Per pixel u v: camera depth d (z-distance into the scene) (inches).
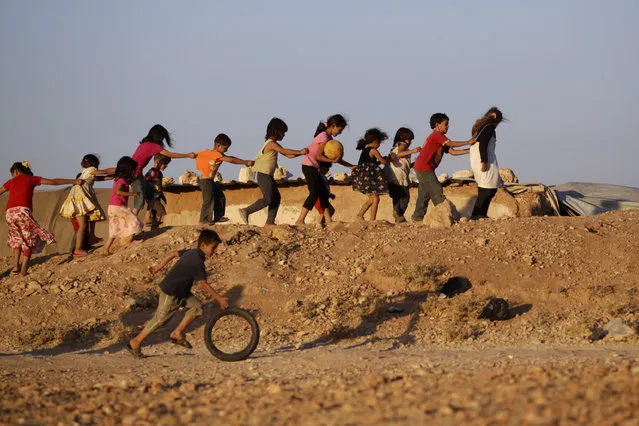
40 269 795.4
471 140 798.5
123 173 792.3
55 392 414.9
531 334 586.9
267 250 748.6
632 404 291.0
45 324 660.1
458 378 379.6
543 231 755.4
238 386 412.5
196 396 389.7
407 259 714.2
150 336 621.3
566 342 564.7
